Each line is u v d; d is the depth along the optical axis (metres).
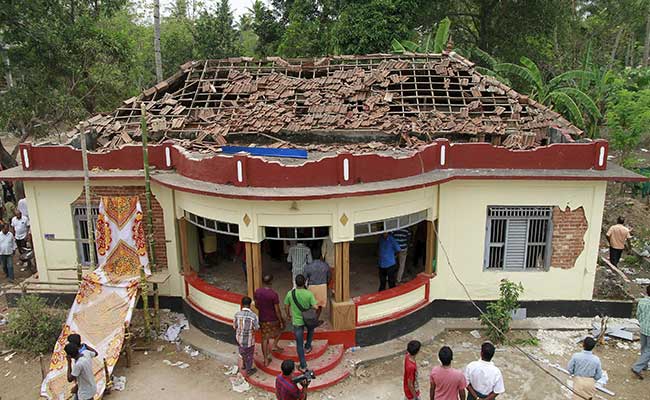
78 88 23.11
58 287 12.98
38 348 11.08
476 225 11.95
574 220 11.92
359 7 25.77
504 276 12.24
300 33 30.64
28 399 9.64
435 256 12.12
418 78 15.54
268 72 16.28
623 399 9.48
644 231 18.11
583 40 36.69
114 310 10.74
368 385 9.93
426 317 12.06
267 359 10.05
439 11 31.45
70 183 12.37
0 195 20.95
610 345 11.34
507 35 32.53
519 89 32.22
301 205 10.15
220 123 13.88
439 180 10.75
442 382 7.34
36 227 12.76
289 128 13.59
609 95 23.56
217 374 10.35
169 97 15.34
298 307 9.51
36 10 19.27
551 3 30.38
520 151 11.65
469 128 13.26
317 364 10.08
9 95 19.50
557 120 13.92
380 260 11.70
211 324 11.39
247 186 10.14
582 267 12.18
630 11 37.25
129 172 12.04
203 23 37.56
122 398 9.59
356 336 10.87
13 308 13.24
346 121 13.77
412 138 13.13
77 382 8.47
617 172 11.54
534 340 11.39
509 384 9.94
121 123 14.52
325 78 15.63
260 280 10.73
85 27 21.02
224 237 14.21
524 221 12.01
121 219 11.25
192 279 12.02
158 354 11.09
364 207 10.45
